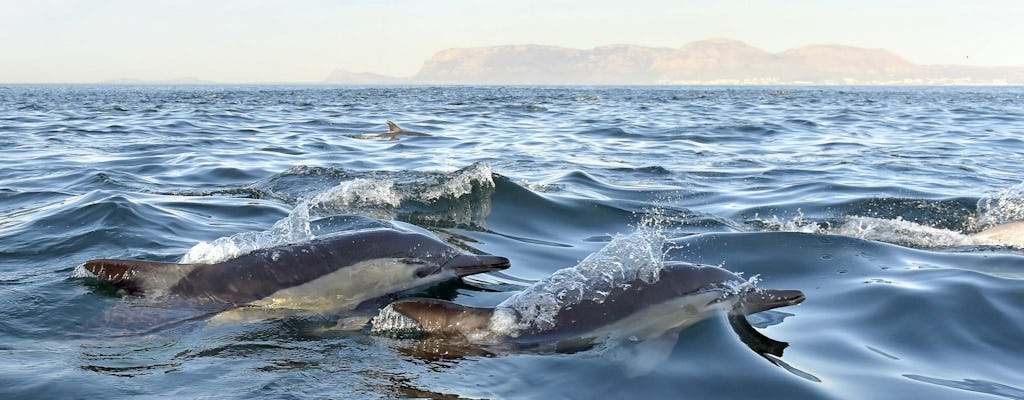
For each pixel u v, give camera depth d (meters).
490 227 9.17
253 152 17.62
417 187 10.77
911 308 5.97
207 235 8.42
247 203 10.34
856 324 5.74
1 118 31.25
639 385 4.56
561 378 4.63
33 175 13.23
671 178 13.51
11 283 6.22
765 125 27.59
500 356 4.95
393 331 5.40
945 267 7.14
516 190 10.70
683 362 4.90
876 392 4.54
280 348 5.05
